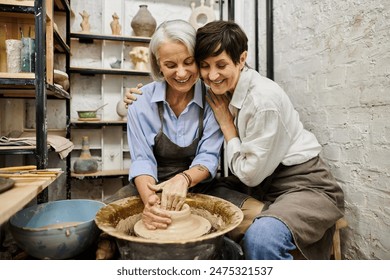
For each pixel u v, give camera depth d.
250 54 2.17
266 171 1.20
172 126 1.32
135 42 2.21
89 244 0.95
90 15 2.21
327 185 1.21
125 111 2.11
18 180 0.94
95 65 2.23
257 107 1.13
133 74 2.09
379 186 1.16
